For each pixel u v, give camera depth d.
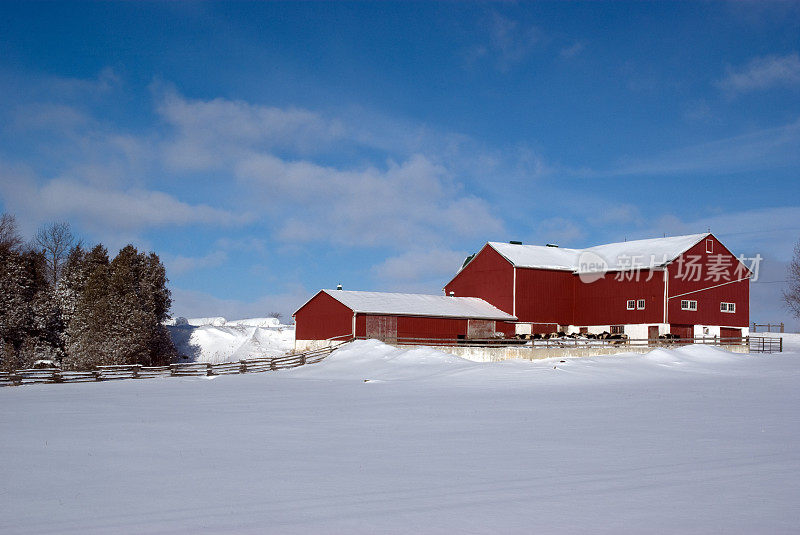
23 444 16.84
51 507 10.93
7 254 65.50
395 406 24.92
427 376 38.19
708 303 62.34
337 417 21.78
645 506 10.69
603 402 25.66
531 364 40.50
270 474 13.23
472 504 10.88
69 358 60.38
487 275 66.81
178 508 10.80
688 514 10.23
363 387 34.00
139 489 12.10
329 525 9.80
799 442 16.44
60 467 14.06
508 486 12.08
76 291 68.56
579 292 66.50
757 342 61.84
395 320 57.81
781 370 40.59
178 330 78.00
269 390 32.81
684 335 60.78
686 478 12.61
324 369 45.44
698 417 21.11
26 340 61.19
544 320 65.25
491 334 62.34
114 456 15.23
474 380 35.56
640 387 31.95
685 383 34.00
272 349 74.25
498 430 18.70
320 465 14.05
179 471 13.58
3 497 11.60
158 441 17.22
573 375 36.59
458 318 60.72
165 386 37.03
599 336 56.78
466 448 15.89
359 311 56.03
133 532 9.56
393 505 10.87
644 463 13.99
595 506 10.71
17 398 29.91
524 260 65.25
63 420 21.45
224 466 14.04
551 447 15.92
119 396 30.50
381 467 13.80
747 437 17.19
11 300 61.34
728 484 12.13
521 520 9.98
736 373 39.31
